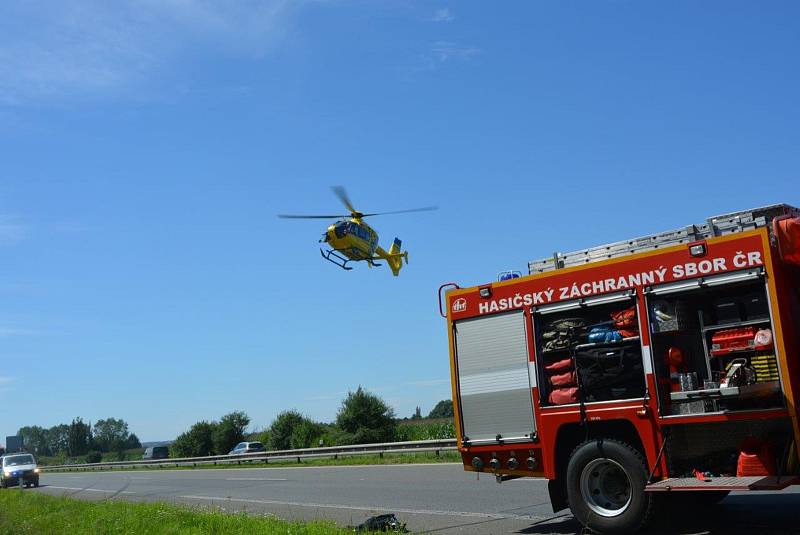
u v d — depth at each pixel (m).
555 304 8.74
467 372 9.52
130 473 37.94
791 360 6.98
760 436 7.25
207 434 54.72
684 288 7.65
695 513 9.08
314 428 44.69
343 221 30.58
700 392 7.42
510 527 9.59
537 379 8.82
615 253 8.48
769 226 7.38
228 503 15.56
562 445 8.70
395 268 34.44
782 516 8.47
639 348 8.01
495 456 9.21
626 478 8.09
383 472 20.75
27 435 149.25
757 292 7.22
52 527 11.53
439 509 11.78
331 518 11.70
